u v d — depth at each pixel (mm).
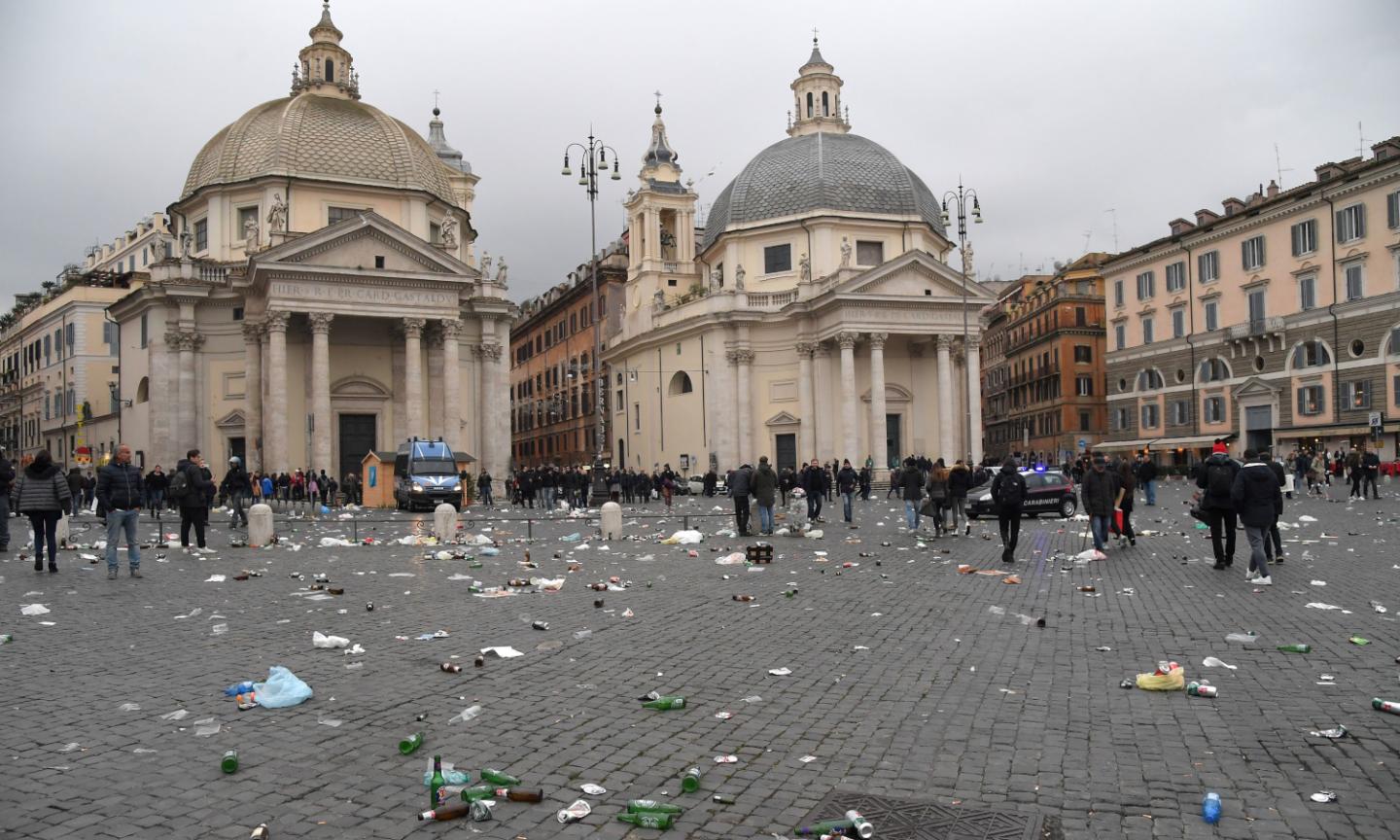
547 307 89312
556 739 6691
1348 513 27203
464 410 52875
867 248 61156
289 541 24281
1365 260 49500
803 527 25594
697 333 62312
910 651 9492
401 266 48000
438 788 5492
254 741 6684
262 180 49750
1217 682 8039
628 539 24047
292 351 48719
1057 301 81875
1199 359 61031
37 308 78125
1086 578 15070
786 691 7961
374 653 9617
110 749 6547
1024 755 6246
